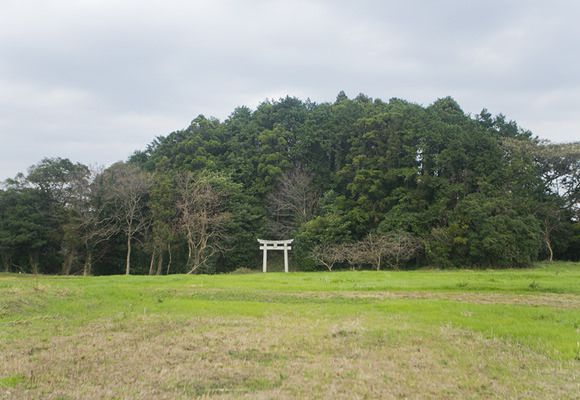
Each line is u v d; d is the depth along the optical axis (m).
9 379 8.05
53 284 23.03
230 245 49.94
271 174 54.84
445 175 49.06
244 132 62.38
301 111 65.75
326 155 58.41
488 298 19.62
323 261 46.28
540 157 51.09
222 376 8.47
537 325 13.20
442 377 8.59
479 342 11.36
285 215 54.41
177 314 15.54
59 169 48.66
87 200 47.19
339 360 9.68
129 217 48.56
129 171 48.97
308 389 7.79
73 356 9.69
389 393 7.68
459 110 60.19
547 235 48.25
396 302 18.14
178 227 47.50
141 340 11.41
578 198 51.12
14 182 47.41
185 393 7.51
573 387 8.08
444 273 33.03
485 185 46.25
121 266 51.09
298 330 12.80
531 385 8.20
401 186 50.09
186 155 57.31
